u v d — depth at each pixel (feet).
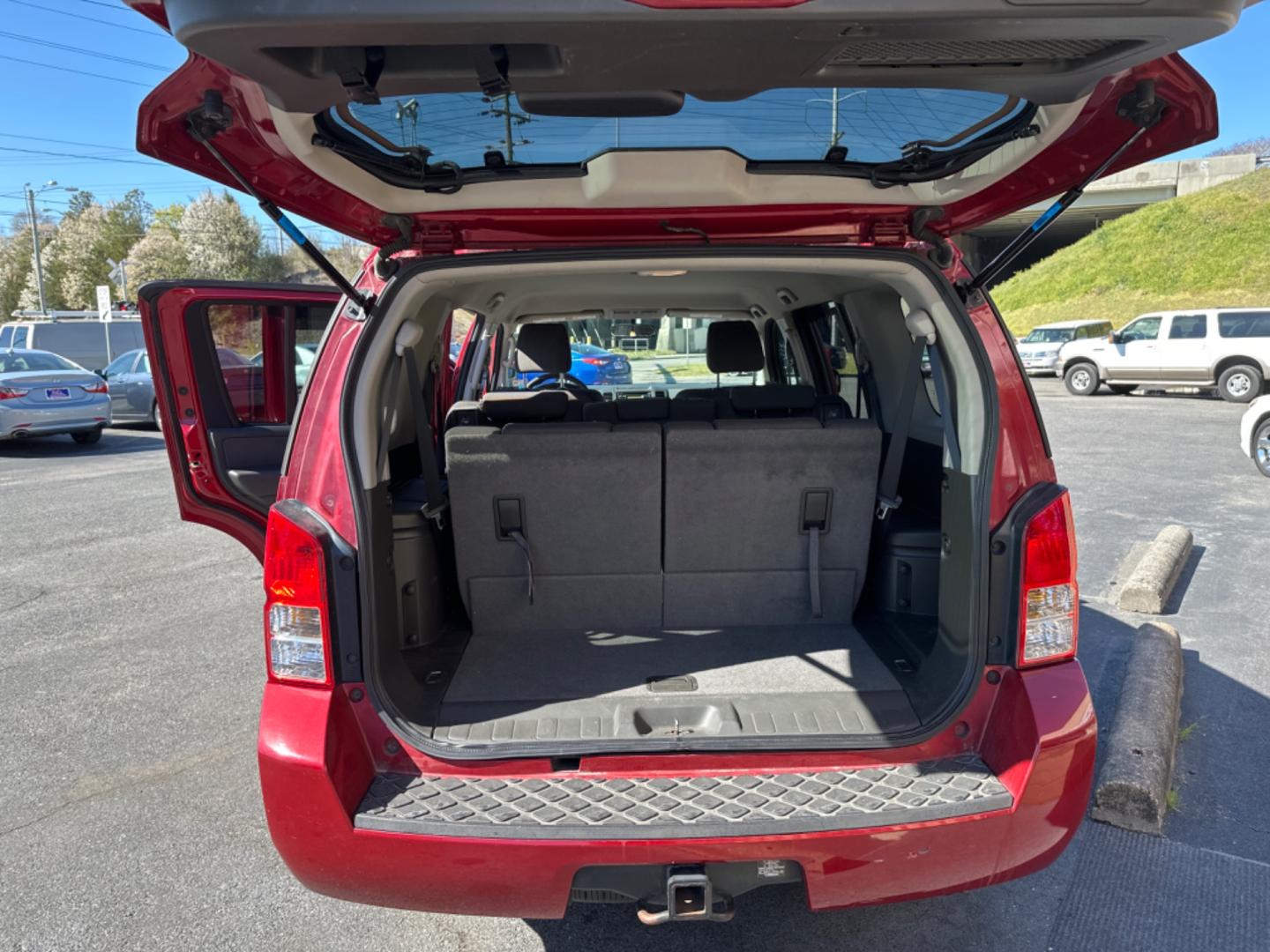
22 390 41.68
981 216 7.70
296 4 3.64
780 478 8.95
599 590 9.31
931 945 7.86
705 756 6.61
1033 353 76.43
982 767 6.59
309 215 6.97
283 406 11.92
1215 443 37.24
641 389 16.55
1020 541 6.51
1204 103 5.81
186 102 5.33
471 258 6.88
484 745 6.61
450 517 9.81
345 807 6.08
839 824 5.96
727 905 6.12
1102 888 8.59
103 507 28.78
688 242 7.31
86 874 8.98
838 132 5.90
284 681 6.43
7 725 12.39
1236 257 99.76
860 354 12.42
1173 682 11.59
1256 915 8.16
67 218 218.38
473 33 3.84
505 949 7.91
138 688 13.73
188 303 10.53
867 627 9.32
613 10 3.65
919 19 3.79
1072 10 3.75
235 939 8.04
